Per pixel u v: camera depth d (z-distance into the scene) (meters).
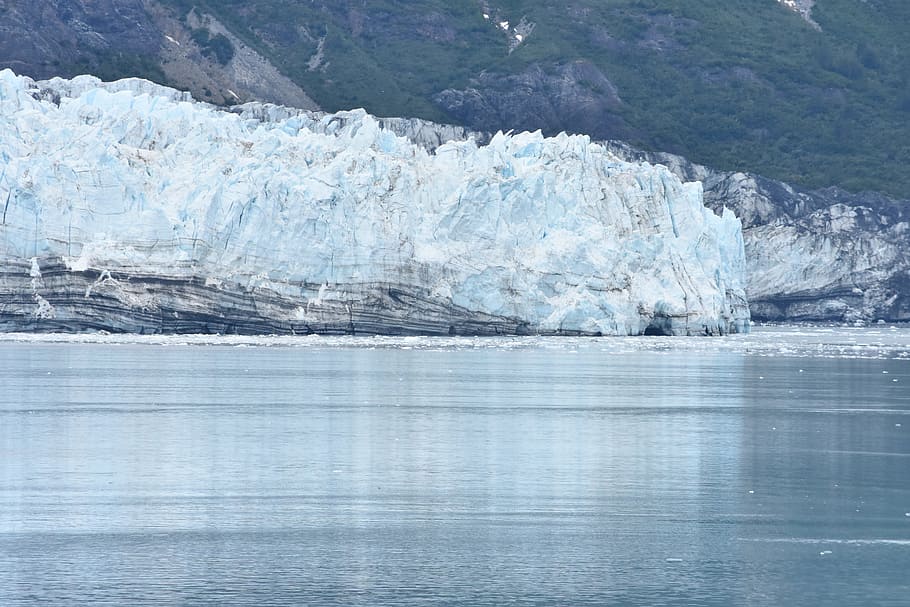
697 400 183.88
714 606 78.50
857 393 196.75
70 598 79.00
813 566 86.75
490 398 183.12
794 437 143.88
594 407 173.00
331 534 94.50
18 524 97.00
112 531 94.88
